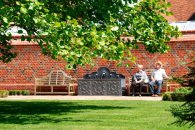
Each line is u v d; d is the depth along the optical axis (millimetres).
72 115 12609
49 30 10445
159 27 14992
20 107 15570
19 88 25047
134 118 11648
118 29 14281
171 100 18078
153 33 15055
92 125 10242
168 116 12078
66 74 24594
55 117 12164
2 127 10000
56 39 10531
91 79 23484
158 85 22484
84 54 10977
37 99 20312
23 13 10172
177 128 9578
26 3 10008
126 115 12414
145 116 12125
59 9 14109
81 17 14719
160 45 15164
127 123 10586
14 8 10133
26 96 22938
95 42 10883
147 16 14898
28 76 25062
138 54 23766
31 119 11703
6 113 13406
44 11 10938
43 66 24891
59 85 24297
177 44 23250
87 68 24344
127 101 18094
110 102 17641
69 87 24078
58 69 24672
